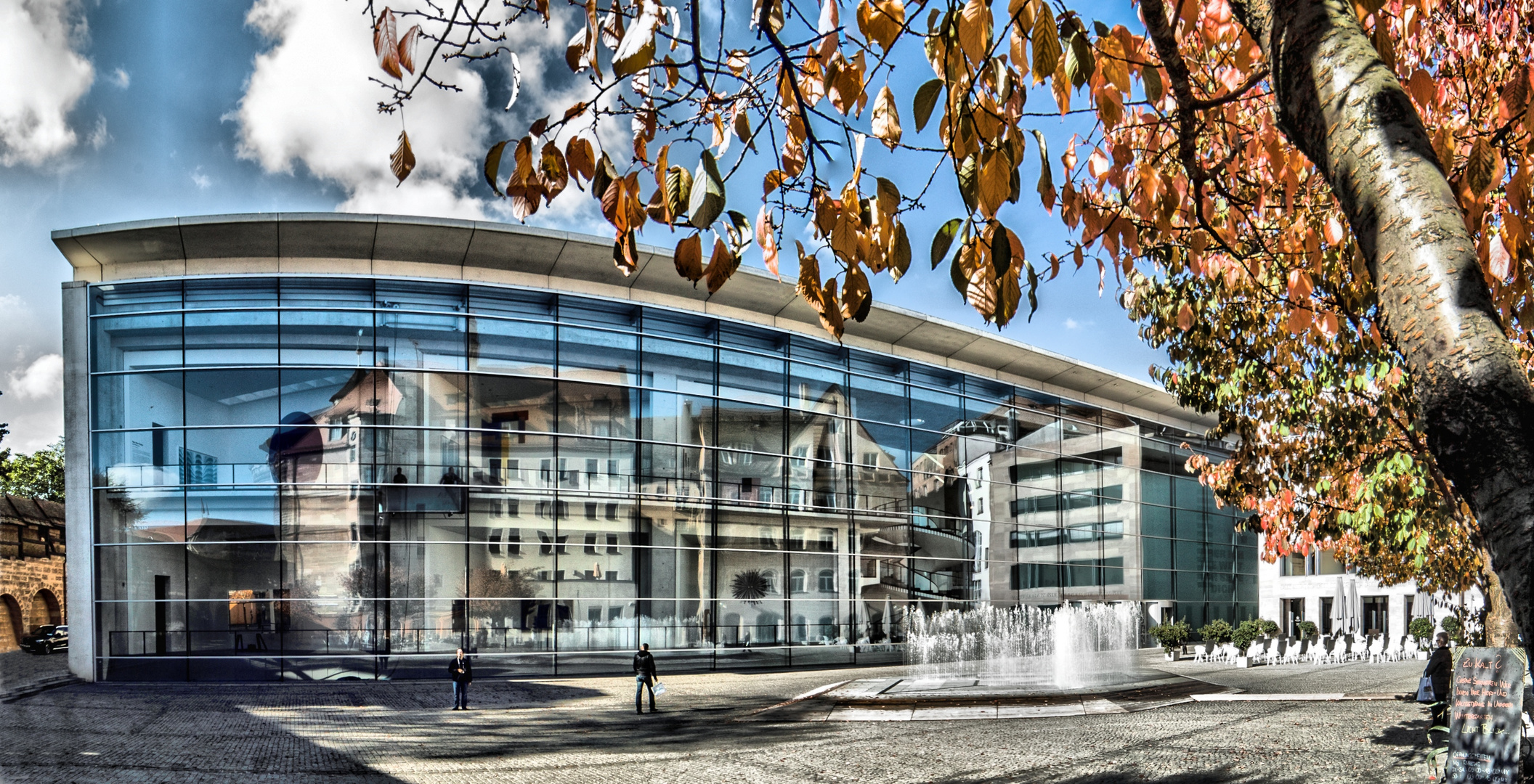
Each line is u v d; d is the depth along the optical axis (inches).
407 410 999.0
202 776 460.4
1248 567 1785.2
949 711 685.3
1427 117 213.0
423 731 616.4
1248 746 509.0
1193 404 441.7
